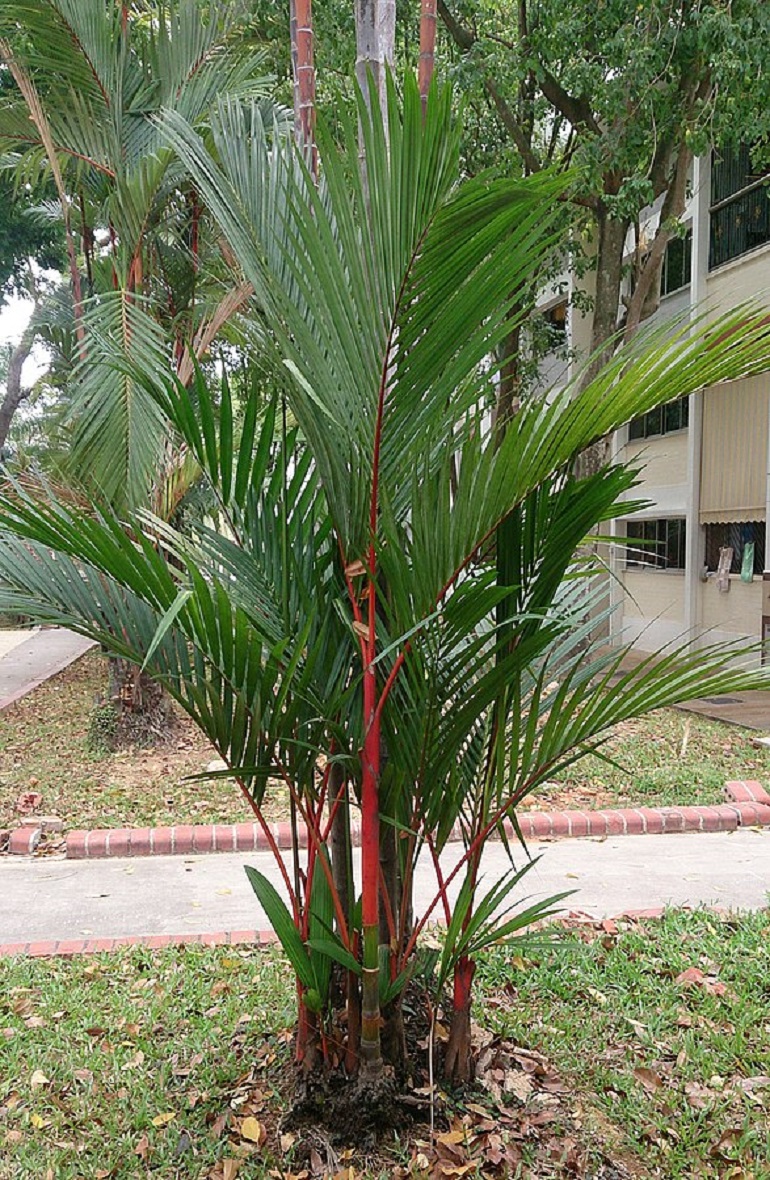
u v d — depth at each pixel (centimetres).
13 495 203
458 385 196
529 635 230
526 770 234
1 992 352
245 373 274
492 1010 332
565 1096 282
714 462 1215
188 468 530
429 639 211
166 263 714
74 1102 284
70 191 741
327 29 853
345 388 185
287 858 512
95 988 354
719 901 446
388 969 247
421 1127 257
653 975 362
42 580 205
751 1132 267
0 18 582
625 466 208
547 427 181
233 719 218
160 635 160
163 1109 278
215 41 630
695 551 1254
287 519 237
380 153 165
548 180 160
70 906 446
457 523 195
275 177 209
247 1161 251
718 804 598
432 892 457
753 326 168
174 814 573
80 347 486
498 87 935
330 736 230
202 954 380
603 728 226
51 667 1355
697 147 852
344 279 176
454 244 167
